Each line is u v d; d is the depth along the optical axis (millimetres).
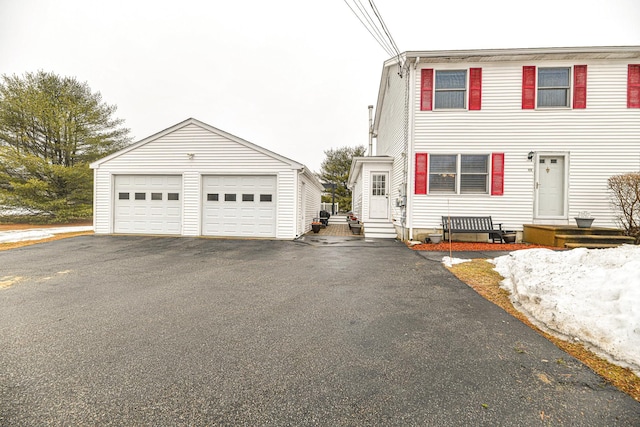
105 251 8562
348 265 6676
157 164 11992
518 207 9719
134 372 2406
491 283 5109
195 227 11852
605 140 9414
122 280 5457
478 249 8422
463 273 5789
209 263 6992
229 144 11742
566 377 2328
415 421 1856
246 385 2236
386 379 2320
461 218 9727
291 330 3258
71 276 5746
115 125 20828
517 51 9352
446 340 3000
